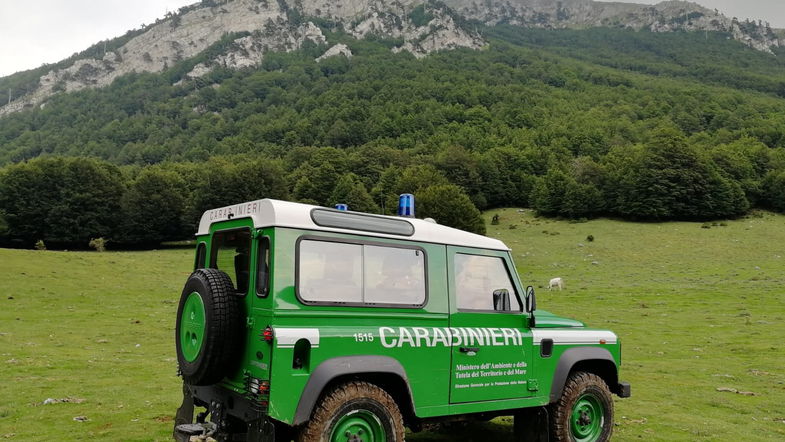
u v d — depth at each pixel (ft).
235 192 372.79
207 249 28.07
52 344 79.41
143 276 185.37
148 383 52.19
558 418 30.37
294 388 22.47
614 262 261.65
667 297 166.71
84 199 335.06
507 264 30.53
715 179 374.02
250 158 637.71
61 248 331.57
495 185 463.42
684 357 83.25
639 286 193.06
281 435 24.23
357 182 460.14
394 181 453.58
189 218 357.41
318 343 23.15
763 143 549.95
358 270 25.08
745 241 298.15
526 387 29.50
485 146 609.01
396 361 25.07
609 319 127.85
